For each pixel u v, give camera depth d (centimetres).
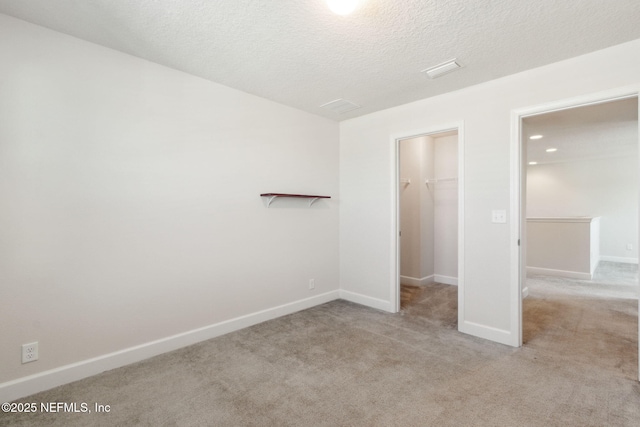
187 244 266
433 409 179
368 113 369
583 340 273
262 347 261
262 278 322
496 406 181
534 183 779
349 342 271
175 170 259
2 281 187
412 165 469
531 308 364
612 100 221
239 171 302
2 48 186
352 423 168
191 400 189
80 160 213
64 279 208
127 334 235
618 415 172
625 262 672
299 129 355
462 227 291
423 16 183
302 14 182
